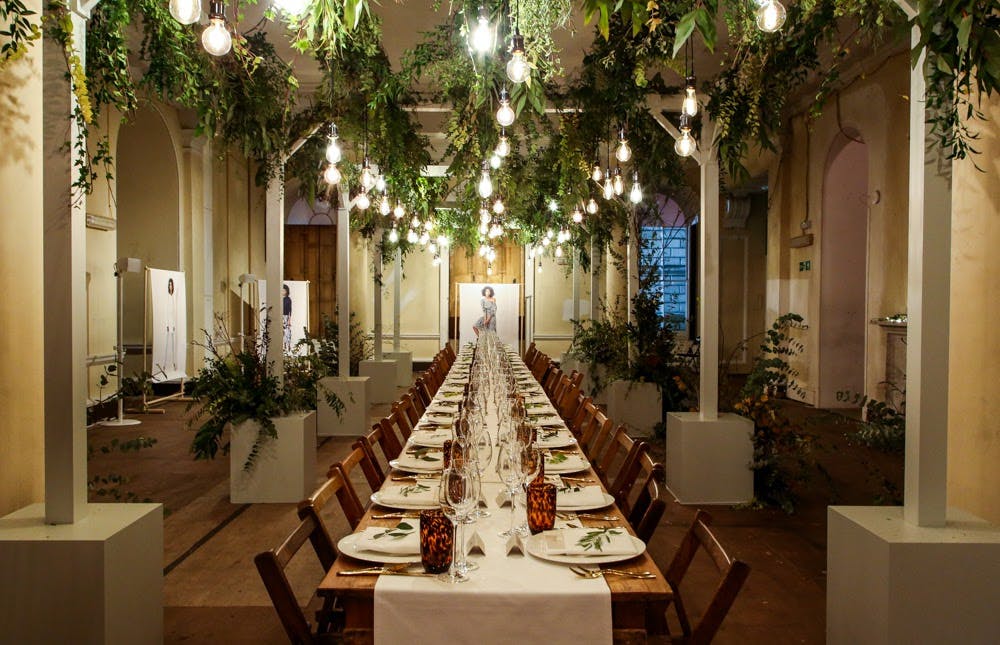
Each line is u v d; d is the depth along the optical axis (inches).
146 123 447.8
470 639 84.4
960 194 162.4
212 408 238.4
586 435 201.9
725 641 142.4
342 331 365.1
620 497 155.6
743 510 229.9
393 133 267.7
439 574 89.3
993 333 150.0
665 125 241.4
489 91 198.8
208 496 245.3
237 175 566.9
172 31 162.6
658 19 133.8
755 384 237.0
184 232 476.4
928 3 95.7
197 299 487.2
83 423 115.0
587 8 98.7
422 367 734.5
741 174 217.0
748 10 163.6
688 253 684.7
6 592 105.0
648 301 370.6
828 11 154.3
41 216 147.5
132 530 112.7
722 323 652.7
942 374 114.3
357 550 96.0
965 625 106.8
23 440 141.5
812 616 153.6
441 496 98.7
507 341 730.2
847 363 438.0
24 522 112.3
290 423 235.8
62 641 104.9
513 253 761.0
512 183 337.1
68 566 104.7
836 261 434.9
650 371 357.4
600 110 242.7
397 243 505.4
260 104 220.5
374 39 225.3
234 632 145.9
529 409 217.3
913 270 116.5
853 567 116.6
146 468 286.7
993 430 149.9
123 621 110.0
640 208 369.7
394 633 84.4
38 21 140.3
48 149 112.5
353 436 353.1
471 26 164.7
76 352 113.1
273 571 90.5
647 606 106.6
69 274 112.1
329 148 214.7
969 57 97.0
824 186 432.1
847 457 311.0
